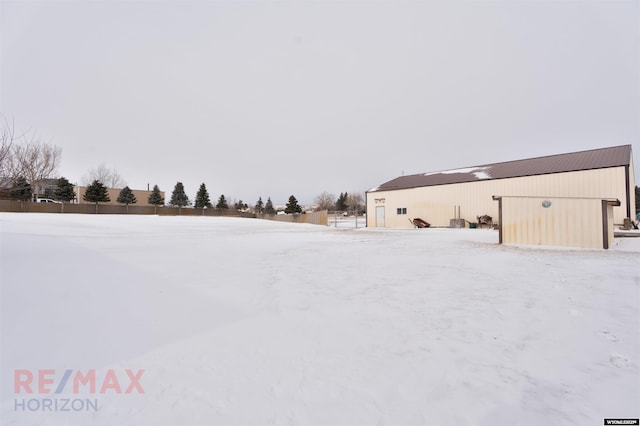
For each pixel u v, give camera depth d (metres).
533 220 10.55
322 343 2.82
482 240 12.45
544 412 1.90
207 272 5.72
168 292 4.34
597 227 9.53
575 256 7.66
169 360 2.48
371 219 28.00
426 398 2.02
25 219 16.94
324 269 6.16
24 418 1.83
